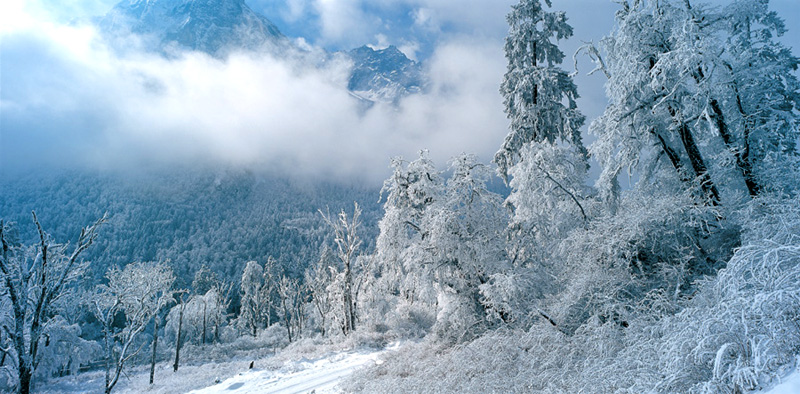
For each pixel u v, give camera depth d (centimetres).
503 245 1480
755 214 766
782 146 956
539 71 1631
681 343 469
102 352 2716
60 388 2242
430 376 1029
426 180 1614
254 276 5803
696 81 964
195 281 6919
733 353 404
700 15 971
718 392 369
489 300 1336
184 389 1609
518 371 845
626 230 907
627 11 1093
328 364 1639
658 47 1013
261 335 4550
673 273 860
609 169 1107
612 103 1112
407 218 1658
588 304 882
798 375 298
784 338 350
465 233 1477
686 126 1007
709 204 938
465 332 1388
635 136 1066
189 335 4303
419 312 2517
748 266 462
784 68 944
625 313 789
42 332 980
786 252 424
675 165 1079
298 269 10162
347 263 2580
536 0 1711
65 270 1007
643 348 592
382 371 1269
